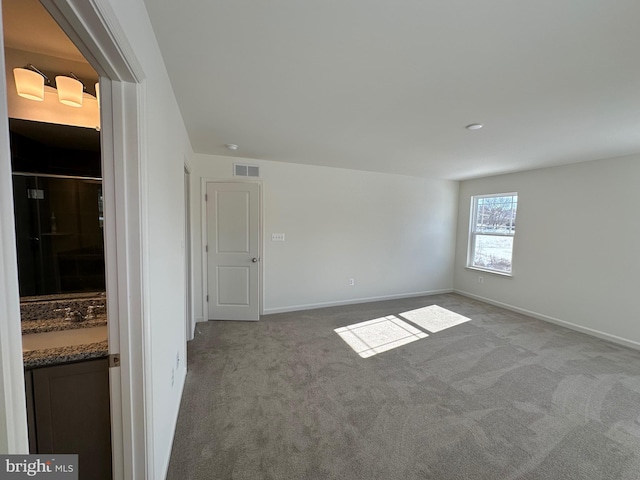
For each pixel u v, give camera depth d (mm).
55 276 1663
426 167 4387
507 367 2758
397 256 5164
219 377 2506
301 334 3498
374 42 1426
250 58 1575
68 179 1660
